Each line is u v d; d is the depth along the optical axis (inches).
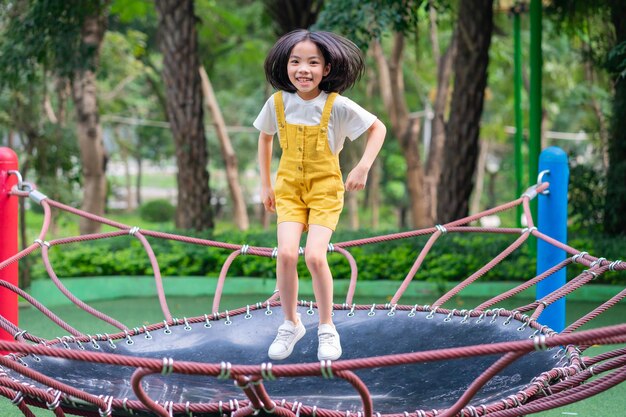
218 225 1107.9
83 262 378.0
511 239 380.5
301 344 184.4
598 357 152.3
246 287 370.3
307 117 151.5
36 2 392.2
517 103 430.9
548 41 708.0
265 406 127.2
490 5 417.7
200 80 435.8
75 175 537.0
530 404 134.3
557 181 222.5
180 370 116.0
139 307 339.6
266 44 778.8
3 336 234.1
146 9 602.9
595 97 628.7
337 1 307.0
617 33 387.2
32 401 142.9
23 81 451.2
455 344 179.9
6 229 234.4
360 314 197.0
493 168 1331.2
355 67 153.7
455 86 425.1
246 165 1113.4
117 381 163.9
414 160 700.7
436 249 381.7
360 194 1173.1
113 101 890.1
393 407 153.3
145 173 1825.8
